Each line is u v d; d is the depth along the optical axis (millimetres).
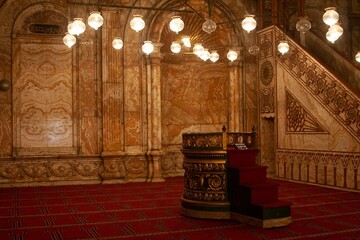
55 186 10391
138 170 11086
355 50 13641
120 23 11078
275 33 11367
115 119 10914
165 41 12164
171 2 11383
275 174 11430
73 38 8555
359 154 8930
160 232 5715
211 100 12594
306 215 6641
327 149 9766
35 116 10711
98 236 5520
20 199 8461
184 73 12469
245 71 12078
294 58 10664
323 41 11508
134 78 11141
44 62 10812
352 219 6344
